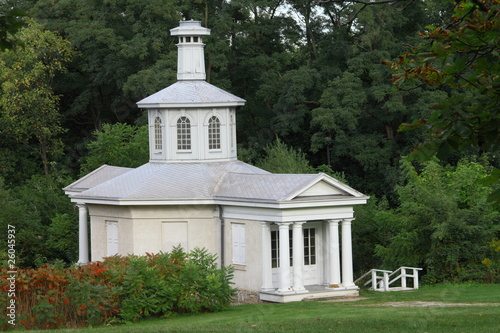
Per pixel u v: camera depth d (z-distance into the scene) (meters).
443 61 10.27
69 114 67.81
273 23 66.12
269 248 34.38
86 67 64.81
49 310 23.95
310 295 33.75
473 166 43.66
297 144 64.50
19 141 65.94
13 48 10.45
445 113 9.73
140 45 59.34
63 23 64.38
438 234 38.06
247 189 35.72
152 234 37.22
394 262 41.88
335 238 35.00
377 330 19.55
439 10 55.06
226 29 62.06
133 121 69.94
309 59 67.06
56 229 50.31
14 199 56.03
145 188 37.47
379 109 59.41
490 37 10.02
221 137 40.25
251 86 67.56
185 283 27.56
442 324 20.19
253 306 30.59
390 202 58.69
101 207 38.94
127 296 26.48
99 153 54.19
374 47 59.38
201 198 36.59
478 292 32.75
